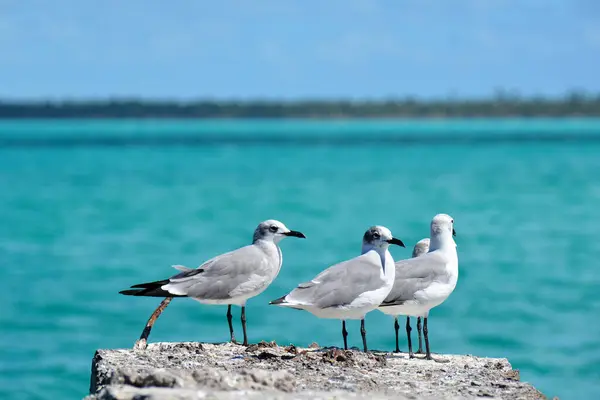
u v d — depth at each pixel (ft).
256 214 188.44
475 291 108.58
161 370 35.40
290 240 148.87
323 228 164.66
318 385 35.27
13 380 73.51
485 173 296.10
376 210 194.49
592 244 145.59
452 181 267.39
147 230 164.14
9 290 109.60
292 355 40.98
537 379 74.13
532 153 421.18
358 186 252.42
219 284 44.55
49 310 98.43
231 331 45.73
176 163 362.53
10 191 240.32
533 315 95.76
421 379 37.68
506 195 224.94
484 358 43.62
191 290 44.21
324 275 42.22
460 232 161.07
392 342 81.87
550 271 121.49
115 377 34.09
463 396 34.63
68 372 75.66
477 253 137.59
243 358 40.45
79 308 99.25
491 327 90.63
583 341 85.30
